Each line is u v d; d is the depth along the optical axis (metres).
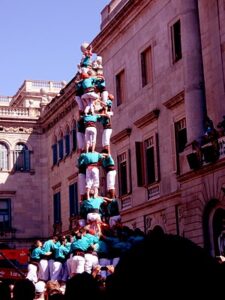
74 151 46.78
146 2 32.78
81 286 3.43
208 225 23.16
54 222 51.44
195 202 23.72
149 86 32.53
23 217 53.03
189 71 25.53
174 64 29.81
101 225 19.27
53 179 52.44
